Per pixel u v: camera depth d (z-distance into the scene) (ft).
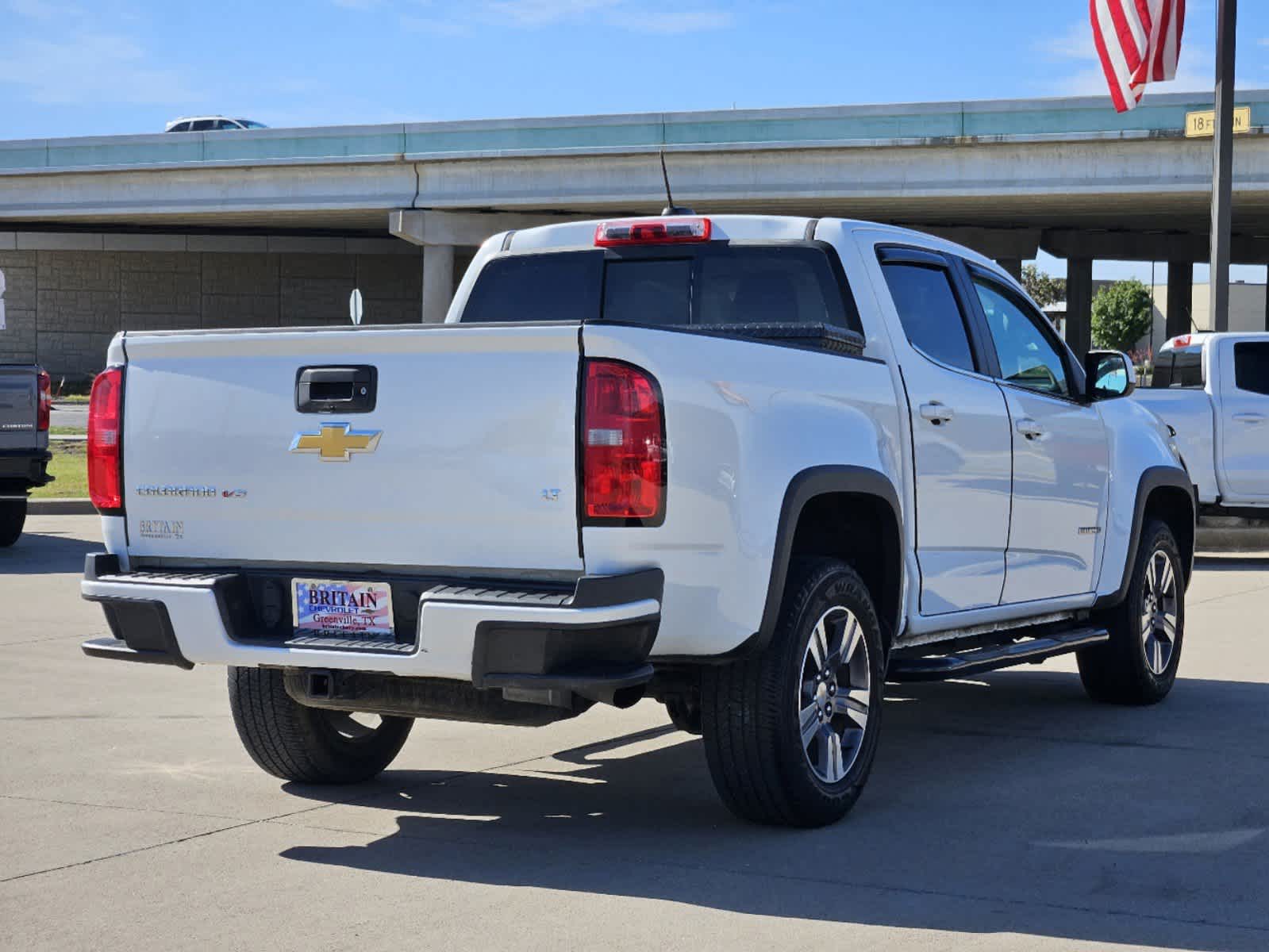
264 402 16.15
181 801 18.39
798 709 16.57
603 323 14.69
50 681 26.32
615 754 21.22
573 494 14.76
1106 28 73.72
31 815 17.71
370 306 211.41
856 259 19.38
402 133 148.05
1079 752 21.45
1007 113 127.75
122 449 16.93
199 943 13.29
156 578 16.42
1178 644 25.96
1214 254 70.54
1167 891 14.85
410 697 16.11
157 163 157.58
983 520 20.48
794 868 15.57
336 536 15.83
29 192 164.04
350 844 16.53
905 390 19.01
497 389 15.08
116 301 208.64
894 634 18.78
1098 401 24.21
